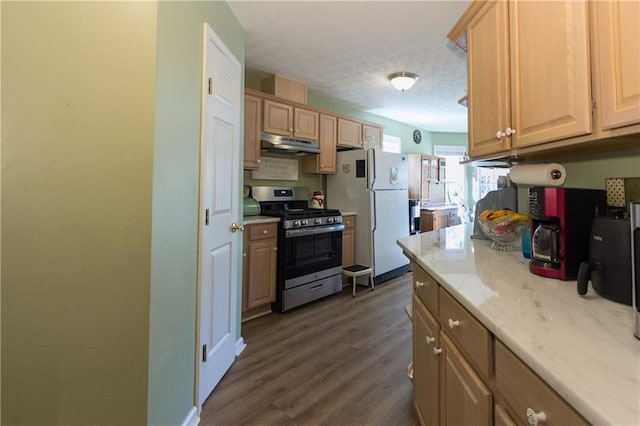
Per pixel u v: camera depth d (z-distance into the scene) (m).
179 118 1.42
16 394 1.21
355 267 3.85
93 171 1.21
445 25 2.43
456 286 1.02
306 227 3.25
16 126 1.19
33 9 1.20
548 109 1.11
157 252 1.25
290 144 3.40
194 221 1.61
